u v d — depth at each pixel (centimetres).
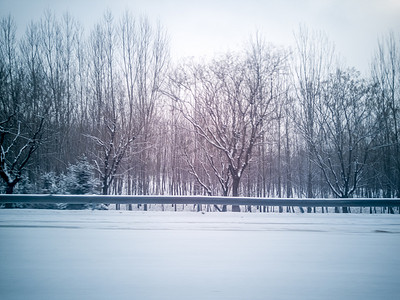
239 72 2144
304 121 2492
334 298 385
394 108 2400
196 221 907
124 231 759
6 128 1978
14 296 384
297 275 464
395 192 2811
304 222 916
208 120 2275
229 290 405
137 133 2284
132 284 423
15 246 612
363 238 712
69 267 491
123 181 2783
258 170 3123
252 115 2117
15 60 2359
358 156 2462
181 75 2212
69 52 2683
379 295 397
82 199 1057
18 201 1042
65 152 2534
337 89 2347
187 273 467
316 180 3050
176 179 3381
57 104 2508
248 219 952
